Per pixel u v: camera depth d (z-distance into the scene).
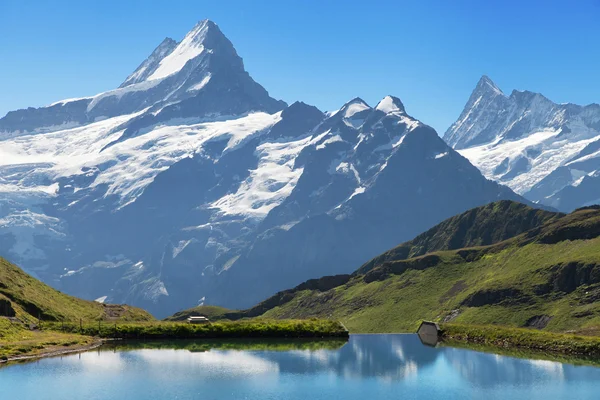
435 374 112.31
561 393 99.19
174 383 105.19
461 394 99.38
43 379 106.75
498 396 97.88
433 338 161.38
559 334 140.50
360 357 128.12
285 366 119.06
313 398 97.50
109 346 142.38
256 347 142.50
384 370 115.38
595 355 126.94
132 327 157.00
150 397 96.62
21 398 95.69
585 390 100.44
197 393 99.25
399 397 97.75
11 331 143.62
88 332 155.25
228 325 160.75
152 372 112.56
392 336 165.75
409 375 111.56
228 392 99.75
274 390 101.44
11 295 168.50
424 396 98.62
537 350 135.50
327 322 168.50
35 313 167.62
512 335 145.25
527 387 102.69
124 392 99.12
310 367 118.44
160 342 150.88
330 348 141.50
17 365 117.50
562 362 121.19
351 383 105.38
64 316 172.12
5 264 193.50
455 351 135.62
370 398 96.69
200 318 170.50
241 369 115.50
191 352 134.12
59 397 96.25
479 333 154.62
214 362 121.94
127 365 118.38
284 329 160.62
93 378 107.56
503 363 120.94
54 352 131.12
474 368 116.44
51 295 190.50
